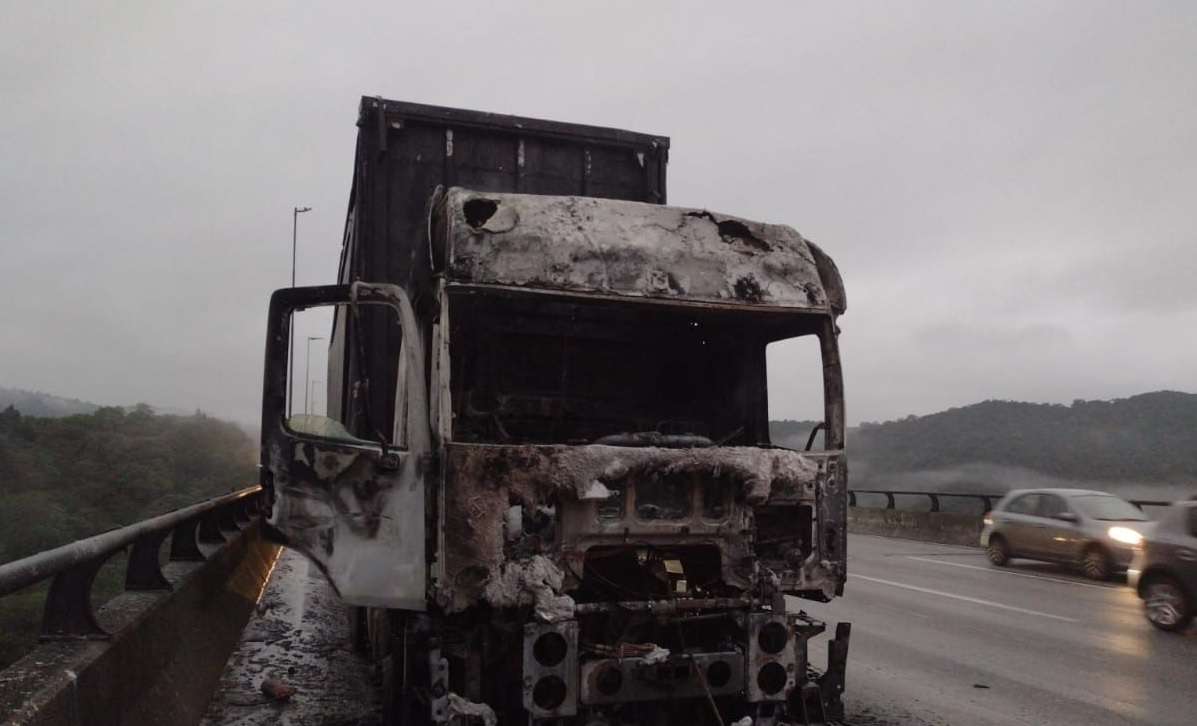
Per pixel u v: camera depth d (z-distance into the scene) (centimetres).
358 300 491
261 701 610
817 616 1044
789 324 593
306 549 462
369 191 694
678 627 482
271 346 484
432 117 714
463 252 491
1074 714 627
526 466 457
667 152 785
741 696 477
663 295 523
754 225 566
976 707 645
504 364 609
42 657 367
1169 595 952
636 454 472
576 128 756
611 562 526
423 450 468
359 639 756
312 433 480
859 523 2523
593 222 525
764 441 653
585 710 455
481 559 445
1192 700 667
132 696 423
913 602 1156
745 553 492
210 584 717
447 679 447
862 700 663
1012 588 1302
